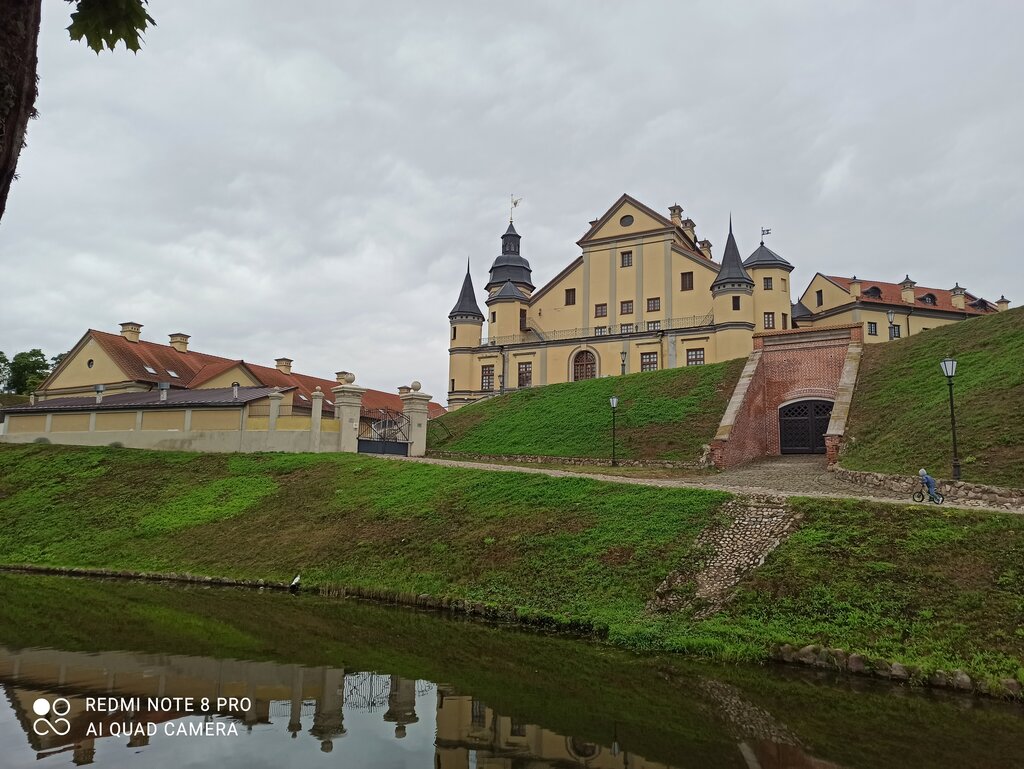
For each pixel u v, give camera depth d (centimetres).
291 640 1304
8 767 727
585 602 1498
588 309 5866
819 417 3159
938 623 1172
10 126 344
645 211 5719
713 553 1564
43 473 3158
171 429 3466
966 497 1762
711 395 3384
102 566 2208
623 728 875
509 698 987
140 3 436
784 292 5541
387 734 841
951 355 2792
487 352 6069
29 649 1207
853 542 1454
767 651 1199
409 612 1602
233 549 2225
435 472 2555
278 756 767
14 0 343
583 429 3412
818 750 809
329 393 5744
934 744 832
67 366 4803
